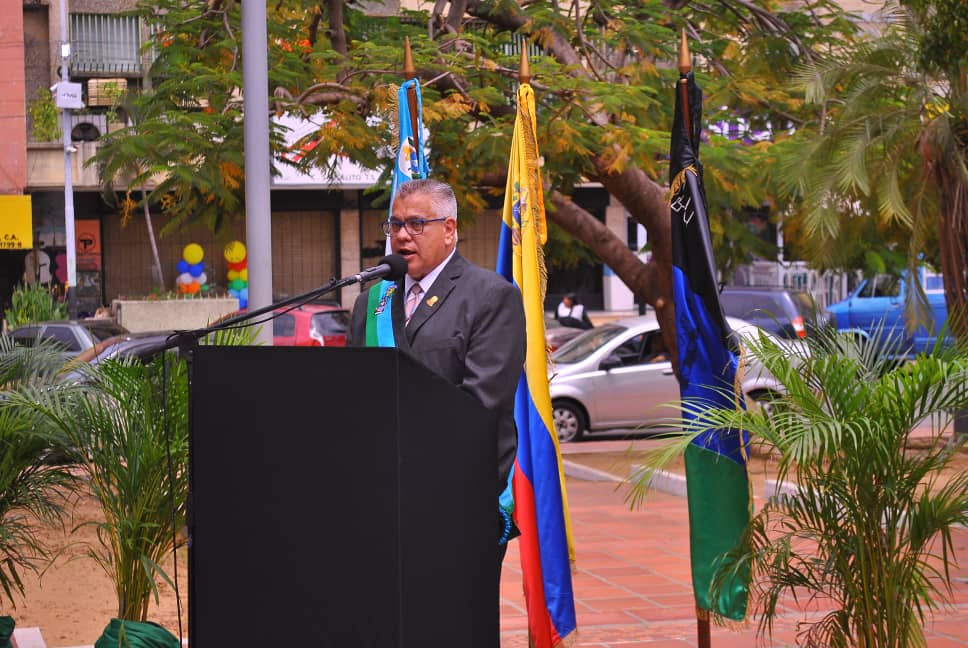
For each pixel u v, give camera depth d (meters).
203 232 40.53
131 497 5.92
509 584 9.10
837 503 5.42
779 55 15.44
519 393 5.95
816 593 5.83
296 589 3.75
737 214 15.35
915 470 5.27
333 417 3.72
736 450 5.93
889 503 5.31
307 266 41.59
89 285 39.22
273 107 11.85
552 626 5.73
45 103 35.38
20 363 6.59
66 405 5.93
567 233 15.84
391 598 3.71
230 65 12.29
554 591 5.75
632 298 44.62
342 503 3.72
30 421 5.90
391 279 4.52
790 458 5.02
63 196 38.22
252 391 3.76
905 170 13.48
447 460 3.85
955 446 5.33
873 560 5.36
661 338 17.92
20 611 8.06
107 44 36.75
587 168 12.88
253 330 7.24
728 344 6.03
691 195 6.24
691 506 6.01
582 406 17.55
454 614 3.90
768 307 21.77
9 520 6.49
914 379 5.12
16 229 33.38
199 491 3.81
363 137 11.58
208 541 3.81
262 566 3.77
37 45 36.69
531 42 14.14
